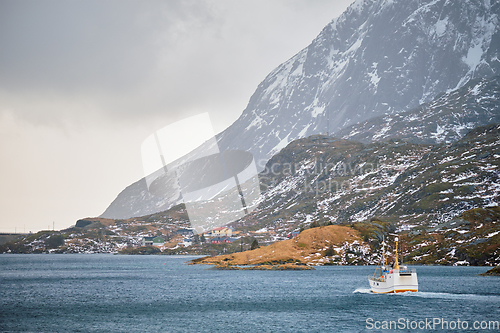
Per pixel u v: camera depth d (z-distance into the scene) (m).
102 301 112.69
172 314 92.81
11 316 89.31
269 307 102.94
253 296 122.88
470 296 120.06
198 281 167.50
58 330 76.19
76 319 86.31
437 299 114.94
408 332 77.38
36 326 79.38
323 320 86.81
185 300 114.94
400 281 122.31
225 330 77.06
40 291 135.50
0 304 106.44
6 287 147.50
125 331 75.88
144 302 111.06
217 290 137.62
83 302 110.75
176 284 156.88
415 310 98.38
